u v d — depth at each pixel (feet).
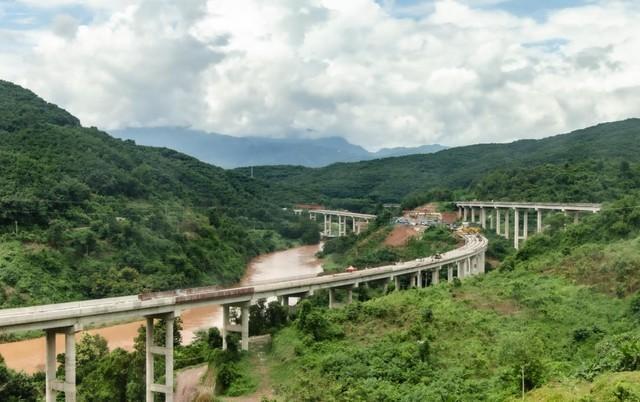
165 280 594.65
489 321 359.66
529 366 248.93
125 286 554.87
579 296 385.91
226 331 378.32
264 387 318.65
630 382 203.10
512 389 243.40
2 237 545.44
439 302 406.00
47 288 506.89
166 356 324.60
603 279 402.52
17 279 499.51
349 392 276.41
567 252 485.15
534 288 415.44
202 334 433.48
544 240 533.14
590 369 246.88
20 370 378.32
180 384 342.23
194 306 345.10
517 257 531.50
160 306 323.57
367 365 310.86
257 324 405.18
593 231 510.58
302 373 317.22
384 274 533.14
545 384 238.89
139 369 344.90
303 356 337.52
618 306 358.23
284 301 449.06
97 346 388.16
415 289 467.52
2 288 482.69
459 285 464.24
